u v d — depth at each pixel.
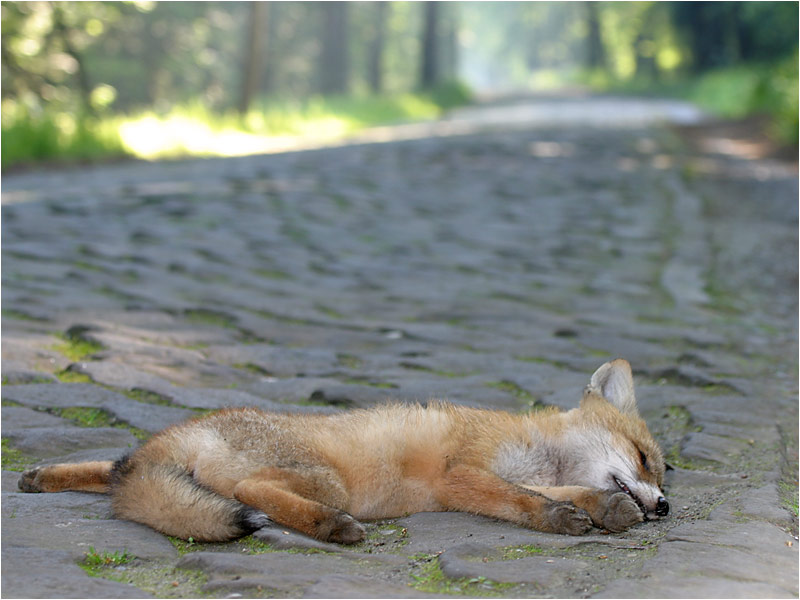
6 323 8.13
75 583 3.63
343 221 14.48
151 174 20.12
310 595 3.51
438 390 6.83
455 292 10.23
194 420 4.80
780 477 5.25
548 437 5.26
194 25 55.94
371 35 78.50
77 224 13.41
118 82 54.03
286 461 4.53
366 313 9.30
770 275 11.26
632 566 3.91
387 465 4.83
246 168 21.16
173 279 10.33
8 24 29.62
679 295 10.17
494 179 19.66
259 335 8.32
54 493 4.82
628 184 19.03
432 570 3.89
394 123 43.84
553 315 9.30
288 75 78.62
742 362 7.72
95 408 6.23
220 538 4.15
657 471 5.16
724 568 3.84
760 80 38.56
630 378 5.51
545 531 4.47
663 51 74.88
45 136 22.94
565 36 141.25
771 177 20.12
